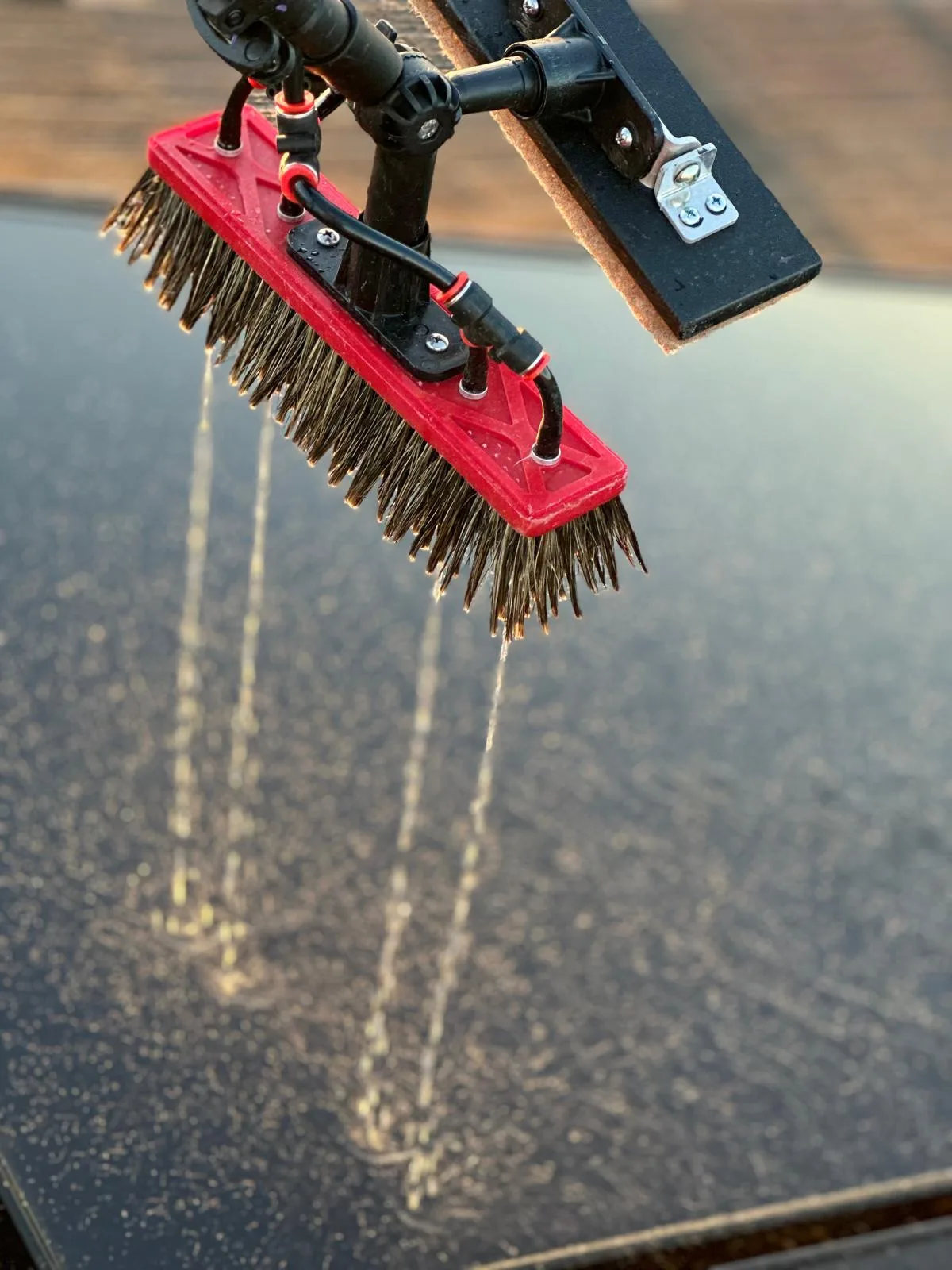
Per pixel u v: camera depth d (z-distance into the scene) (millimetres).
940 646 1517
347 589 1464
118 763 1316
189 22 1988
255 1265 1090
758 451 1678
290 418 976
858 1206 1168
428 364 886
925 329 1883
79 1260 1077
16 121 1830
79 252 1728
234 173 966
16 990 1187
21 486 1484
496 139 1916
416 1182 1139
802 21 2184
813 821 1367
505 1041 1212
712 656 1472
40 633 1384
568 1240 1127
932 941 1309
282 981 1223
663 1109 1193
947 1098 1227
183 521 1486
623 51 898
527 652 1447
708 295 875
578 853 1318
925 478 1688
